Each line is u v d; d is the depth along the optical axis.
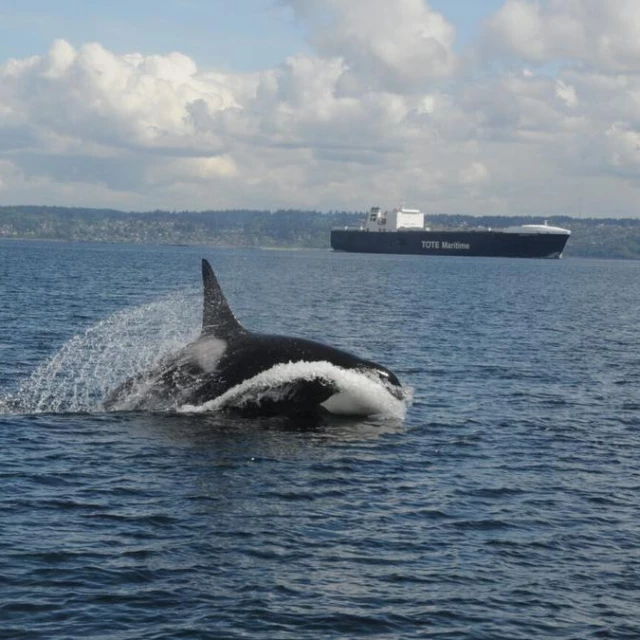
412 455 35.25
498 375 57.97
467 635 20.69
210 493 29.34
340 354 41.38
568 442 38.81
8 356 58.47
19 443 34.91
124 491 29.28
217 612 21.25
